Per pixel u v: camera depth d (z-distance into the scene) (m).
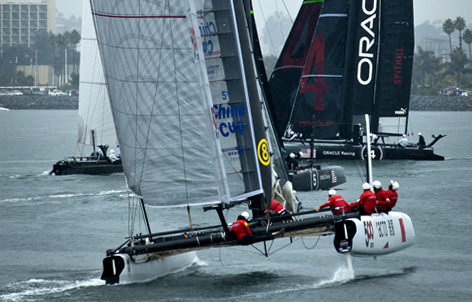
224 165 79.62
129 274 83.69
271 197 83.31
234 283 84.06
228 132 80.00
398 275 86.75
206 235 80.56
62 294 80.25
